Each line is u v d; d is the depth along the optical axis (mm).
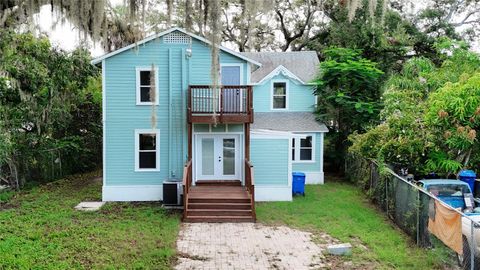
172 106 16250
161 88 16188
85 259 9484
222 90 15547
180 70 16141
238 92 15703
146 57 16047
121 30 16766
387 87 18469
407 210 11531
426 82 16750
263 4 9531
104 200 16125
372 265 9445
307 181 20000
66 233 11391
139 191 16344
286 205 15266
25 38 16984
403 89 16484
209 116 15648
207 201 14117
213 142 16688
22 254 9570
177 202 15180
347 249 10164
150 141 16406
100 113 23719
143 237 11359
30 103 18453
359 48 24312
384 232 11859
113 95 16094
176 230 12250
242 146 16625
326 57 23156
